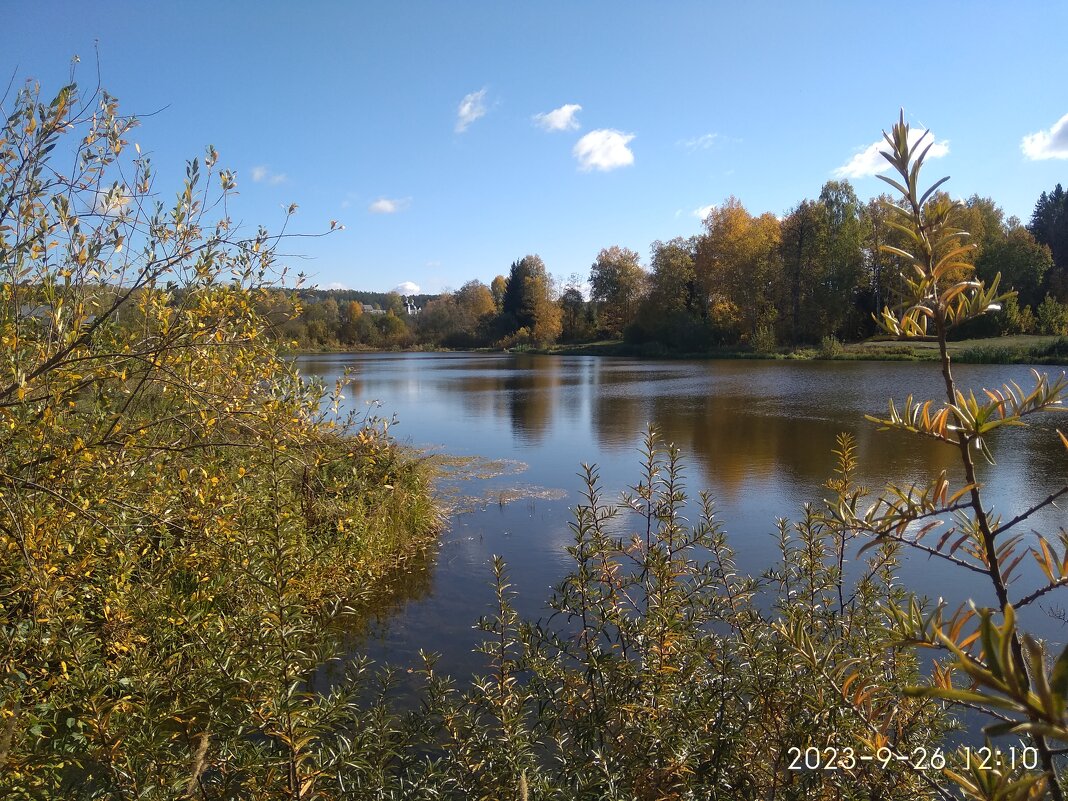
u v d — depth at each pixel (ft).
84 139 10.48
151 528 11.98
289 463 14.96
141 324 12.64
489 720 12.50
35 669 9.67
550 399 89.51
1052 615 19.90
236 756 8.05
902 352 142.61
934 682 4.63
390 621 21.77
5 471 10.02
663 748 8.55
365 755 8.82
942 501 4.64
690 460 47.09
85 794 8.96
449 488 42.04
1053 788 4.00
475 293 306.76
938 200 4.44
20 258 9.59
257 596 10.57
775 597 16.70
